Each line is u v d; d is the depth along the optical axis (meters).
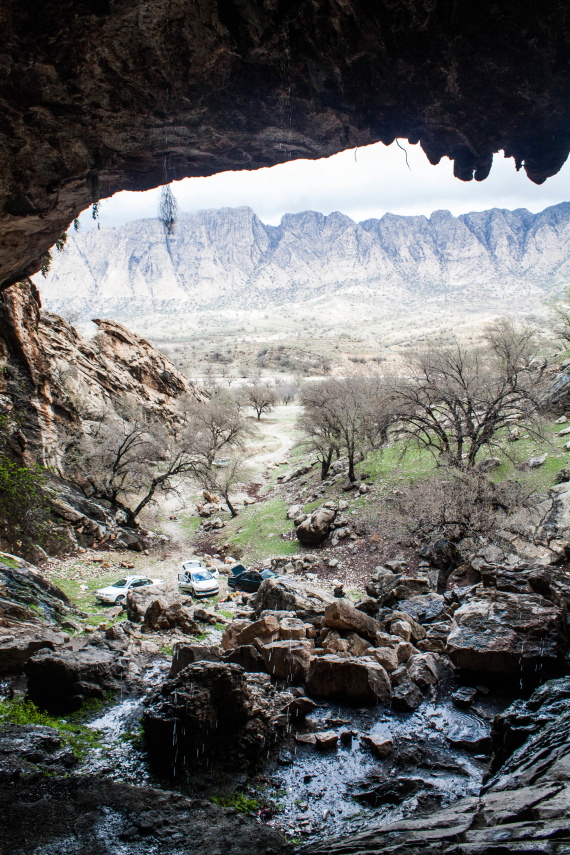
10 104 7.59
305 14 6.95
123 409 46.31
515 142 8.50
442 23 6.88
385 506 31.41
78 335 50.69
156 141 8.73
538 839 4.75
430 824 5.95
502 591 13.02
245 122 8.50
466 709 10.38
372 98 8.03
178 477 49.00
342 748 9.32
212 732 8.68
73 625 17.50
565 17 6.63
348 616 13.14
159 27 6.93
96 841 6.48
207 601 22.52
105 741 9.40
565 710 7.92
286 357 175.38
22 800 7.25
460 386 31.67
